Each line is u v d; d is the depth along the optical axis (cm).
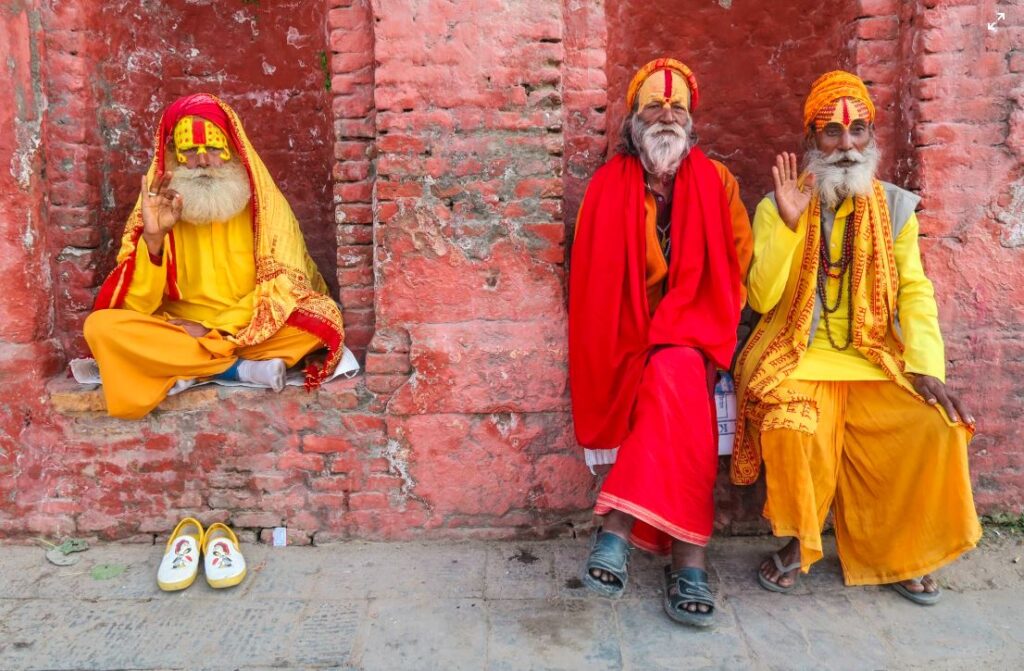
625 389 277
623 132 302
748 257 294
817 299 288
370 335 324
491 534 312
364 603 267
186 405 304
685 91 292
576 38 316
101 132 332
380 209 300
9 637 247
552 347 303
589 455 298
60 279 324
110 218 339
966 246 309
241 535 311
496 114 296
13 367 304
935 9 298
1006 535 314
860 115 279
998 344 313
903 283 283
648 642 245
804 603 268
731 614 260
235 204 307
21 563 295
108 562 296
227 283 319
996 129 304
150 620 257
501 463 309
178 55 370
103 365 287
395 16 291
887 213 284
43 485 309
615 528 253
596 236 289
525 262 304
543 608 263
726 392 299
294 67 375
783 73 364
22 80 302
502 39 293
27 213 306
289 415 306
